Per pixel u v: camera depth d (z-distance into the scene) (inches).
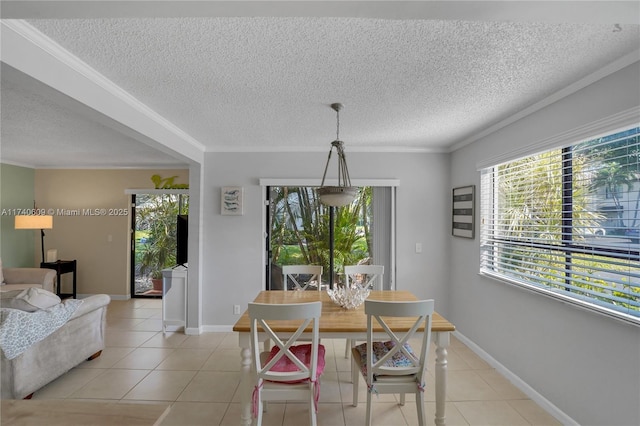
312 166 161.6
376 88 89.7
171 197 232.1
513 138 112.9
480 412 94.6
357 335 84.4
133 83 86.3
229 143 154.9
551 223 97.3
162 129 118.6
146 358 130.4
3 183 204.2
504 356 116.6
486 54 71.2
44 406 39.8
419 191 162.2
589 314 81.0
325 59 73.7
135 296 229.9
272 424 89.4
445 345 84.3
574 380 85.6
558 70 78.5
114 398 101.0
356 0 38.7
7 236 206.4
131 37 64.4
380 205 163.8
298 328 82.5
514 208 116.4
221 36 64.1
